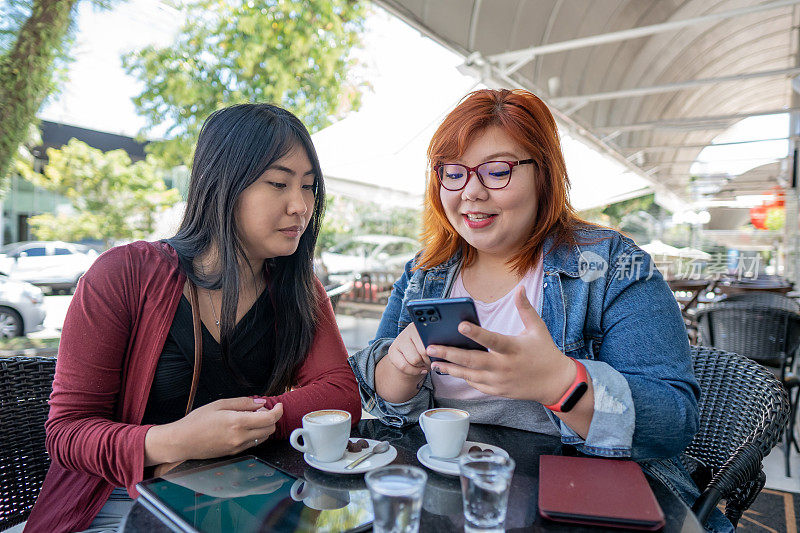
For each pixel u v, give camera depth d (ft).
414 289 4.87
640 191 41.55
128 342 4.17
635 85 31.32
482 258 4.68
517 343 3.05
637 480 2.96
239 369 4.51
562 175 4.27
